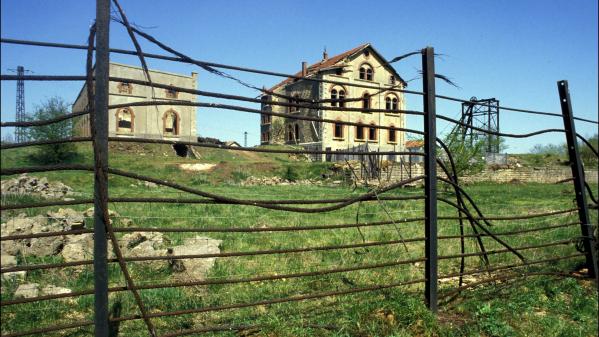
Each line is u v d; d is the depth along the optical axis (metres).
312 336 4.20
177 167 34.97
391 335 4.26
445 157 19.03
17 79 3.08
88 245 7.78
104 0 3.29
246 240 8.88
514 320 5.00
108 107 3.30
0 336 3.12
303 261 7.13
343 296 5.47
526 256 7.91
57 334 4.32
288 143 51.75
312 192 24.50
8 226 8.09
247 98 3.89
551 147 57.47
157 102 3.46
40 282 5.89
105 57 3.28
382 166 34.62
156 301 5.18
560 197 23.36
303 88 49.47
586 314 5.31
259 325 4.16
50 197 15.13
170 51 3.53
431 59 4.84
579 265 7.26
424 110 4.87
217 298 5.35
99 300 3.33
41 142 3.09
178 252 6.65
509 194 25.88
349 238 9.34
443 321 4.88
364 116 48.50
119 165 33.22
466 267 7.32
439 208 16.41
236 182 33.75
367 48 48.62
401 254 7.82
